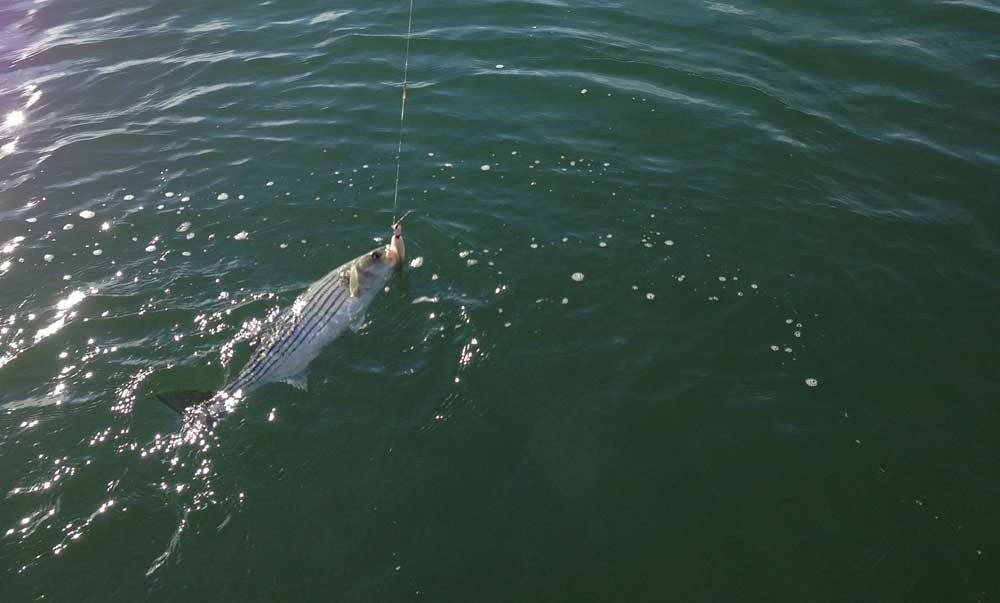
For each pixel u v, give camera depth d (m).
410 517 1.54
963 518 1.53
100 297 1.93
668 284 1.95
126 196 2.23
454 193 2.21
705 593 1.44
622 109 2.51
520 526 1.53
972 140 2.37
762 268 1.99
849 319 1.87
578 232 2.09
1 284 1.96
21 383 1.75
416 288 1.94
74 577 1.45
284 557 1.48
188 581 1.45
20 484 1.57
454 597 1.44
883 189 2.21
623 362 1.78
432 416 1.69
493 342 1.82
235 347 1.82
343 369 1.77
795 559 1.48
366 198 2.20
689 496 1.57
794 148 2.35
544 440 1.65
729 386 1.74
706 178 2.25
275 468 1.60
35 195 2.24
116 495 1.56
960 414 1.69
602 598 1.44
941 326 1.85
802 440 1.64
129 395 1.72
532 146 2.36
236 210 2.17
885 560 1.48
